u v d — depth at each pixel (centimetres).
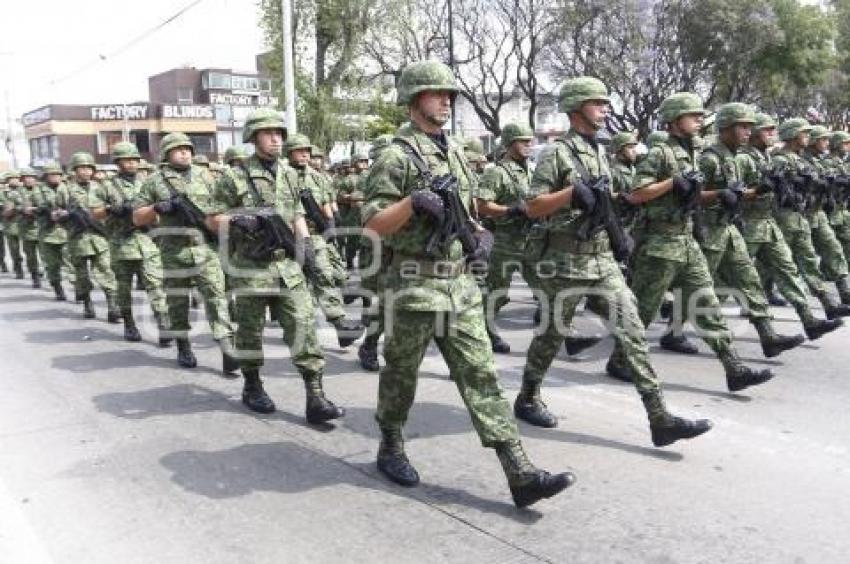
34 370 690
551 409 531
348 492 404
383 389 403
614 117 2519
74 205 915
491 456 447
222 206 505
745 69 2656
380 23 2042
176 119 4956
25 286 1334
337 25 1925
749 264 611
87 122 5084
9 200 1370
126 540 359
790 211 750
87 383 639
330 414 509
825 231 819
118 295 809
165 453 468
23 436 507
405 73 365
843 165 948
